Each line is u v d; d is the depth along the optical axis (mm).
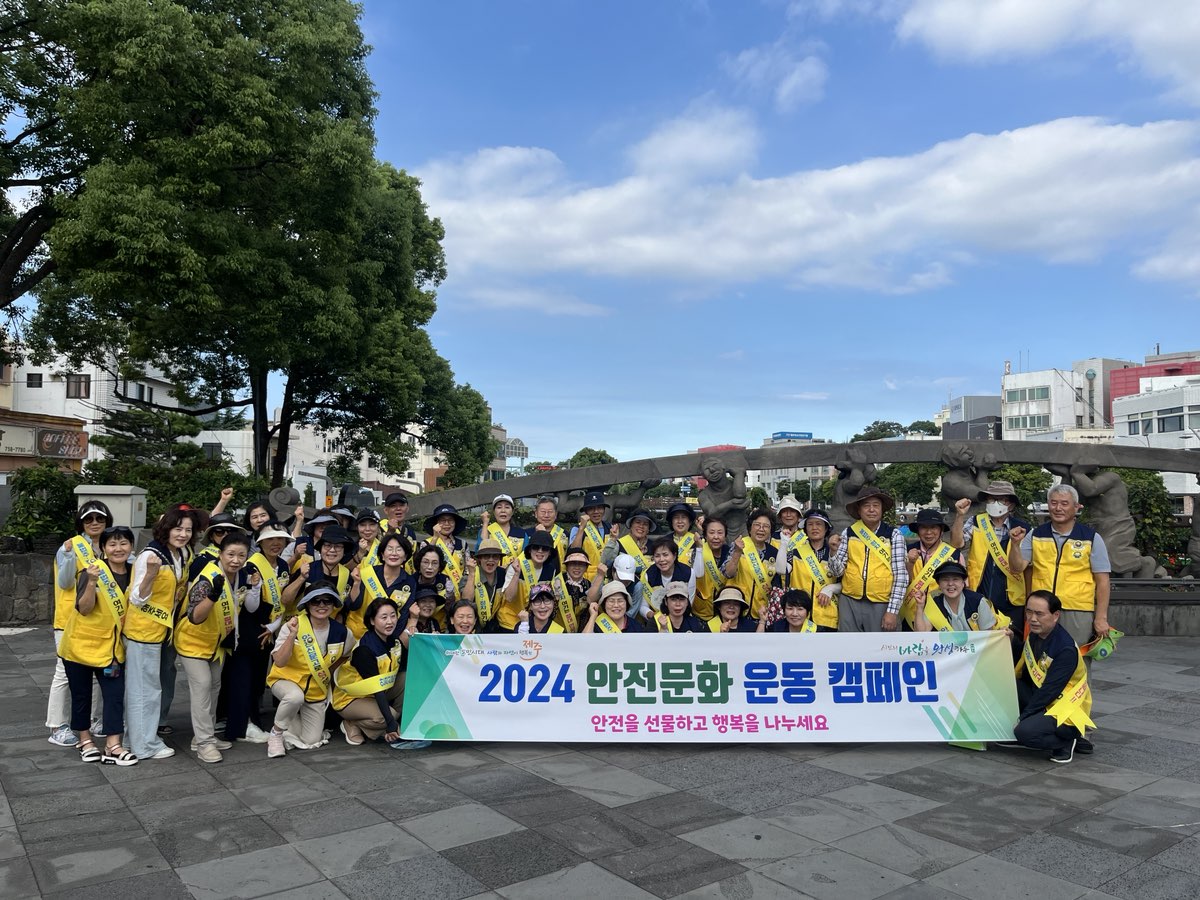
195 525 5852
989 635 5629
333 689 5809
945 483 11523
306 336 15469
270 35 13688
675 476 11859
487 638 5727
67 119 12523
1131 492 14227
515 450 105188
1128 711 6773
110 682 5312
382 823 4262
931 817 4348
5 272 14734
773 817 4344
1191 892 3506
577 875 3656
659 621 6215
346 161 13883
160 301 12844
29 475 12148
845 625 6191
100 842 4023
